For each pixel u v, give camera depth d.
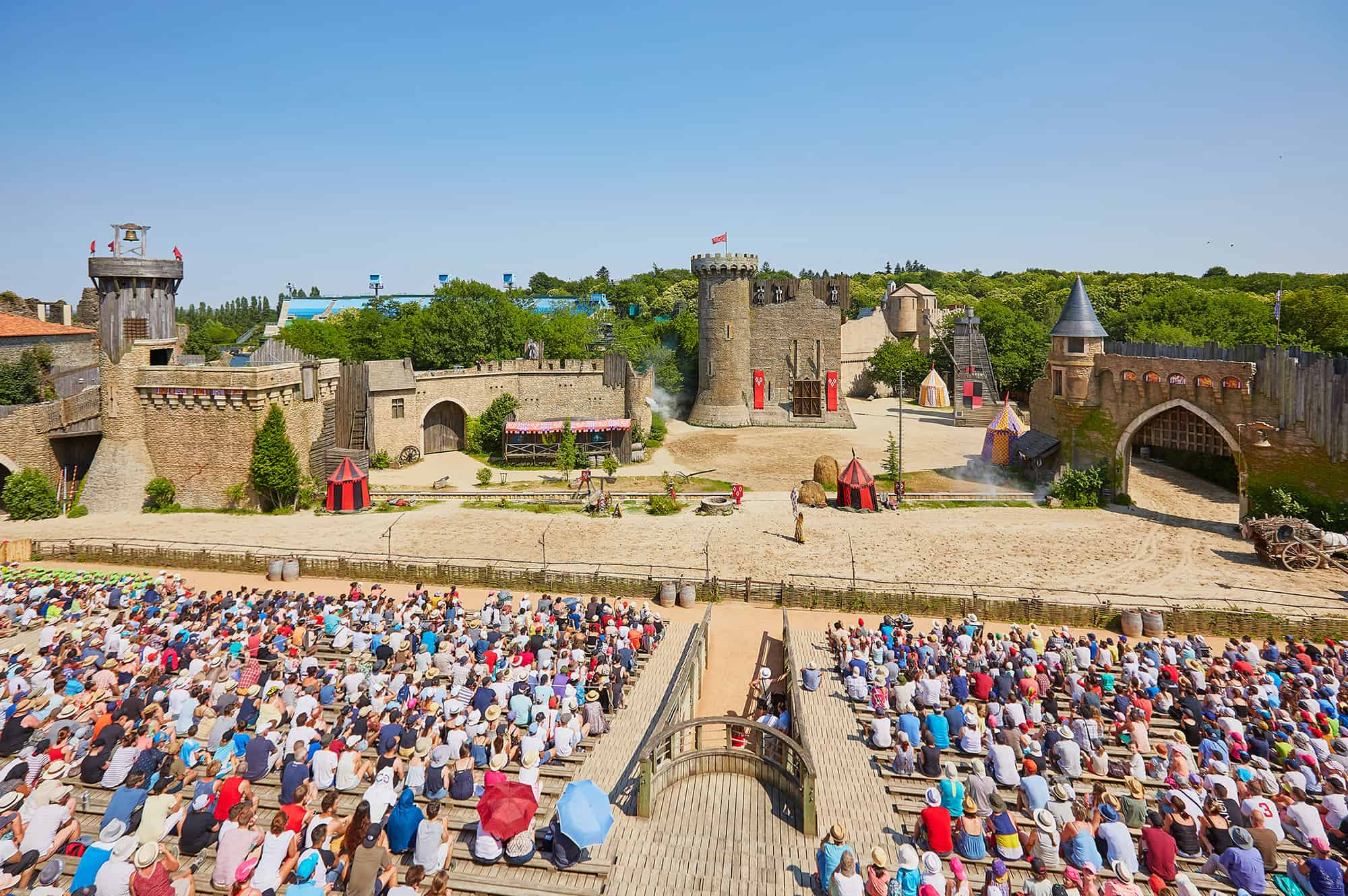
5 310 81.88
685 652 29.91
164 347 58.34
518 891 15.29
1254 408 44.97
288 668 26.02
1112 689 25.30
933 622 34.78
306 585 40.25
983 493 57.66
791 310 92.06
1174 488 57.97
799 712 22.66
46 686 23.39
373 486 62.78
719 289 91.94
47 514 51.72
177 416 54.66
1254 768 19.31
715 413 93.31
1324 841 16.39
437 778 18.39
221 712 22.48
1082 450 55.34
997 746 19.69
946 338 112.56
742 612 36.47
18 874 14.53
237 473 54.34
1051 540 45.50
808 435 85.62
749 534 47.81
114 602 34.06
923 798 19.58
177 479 55.06
